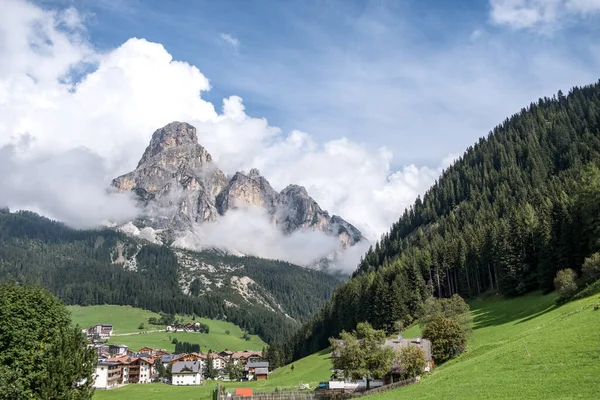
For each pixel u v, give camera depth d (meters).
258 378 186.12
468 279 163.25
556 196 152.50
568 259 117.94
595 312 66.38
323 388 106.25
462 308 112.06
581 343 55.12
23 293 58.09
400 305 156.00
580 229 117.25
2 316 54.38
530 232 138.00
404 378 86.44
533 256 135.38
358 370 85.56
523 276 134.62
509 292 137.25
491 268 163.00
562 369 49.44
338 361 89.69
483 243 162.50
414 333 136.75
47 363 49.16
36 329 56.19
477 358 71.38
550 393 43.59
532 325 87.94
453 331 95.25
